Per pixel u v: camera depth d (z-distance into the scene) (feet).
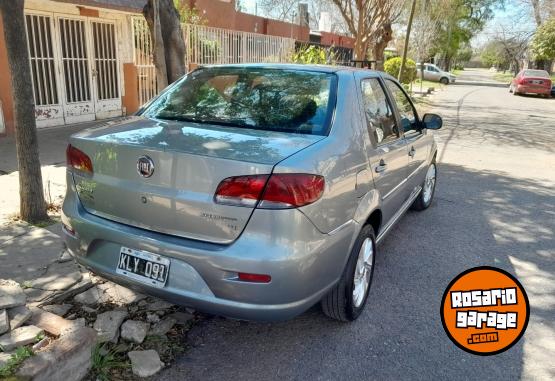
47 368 7.72
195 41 41.27
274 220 7.91
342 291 10.12
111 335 9.68
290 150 8.54
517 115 55.06
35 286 11.02
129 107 37.37
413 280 13.28
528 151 33.58
